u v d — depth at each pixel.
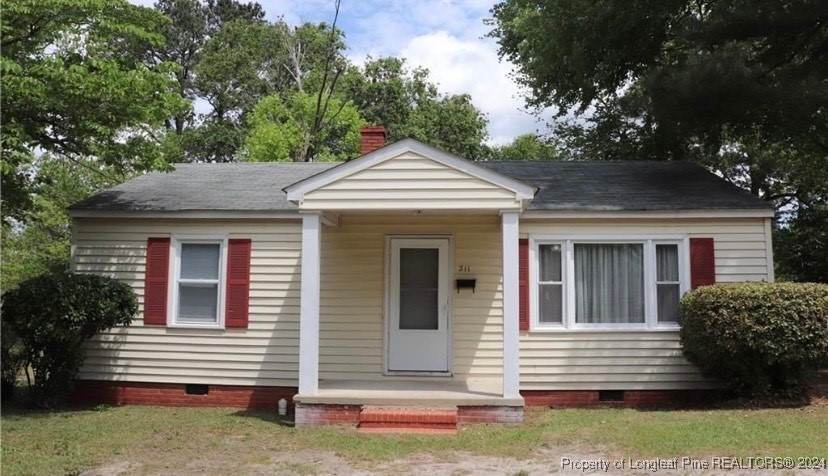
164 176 13.23
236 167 13.93
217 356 11.03
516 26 22.47
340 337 11.02
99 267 11.34
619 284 10.80
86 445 7.86
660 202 10.73
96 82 10.01
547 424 8.84
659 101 14.05
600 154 22.89
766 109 13.33
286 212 10.93
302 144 30.97
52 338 9.98
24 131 10.02
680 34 14.76
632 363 10.62
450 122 35.91
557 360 10.66
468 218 11.07
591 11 17.31
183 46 42.84
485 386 10.18
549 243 10.86
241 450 7.70
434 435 8.30
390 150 9.27
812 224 19.42
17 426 8.98
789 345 9.08
